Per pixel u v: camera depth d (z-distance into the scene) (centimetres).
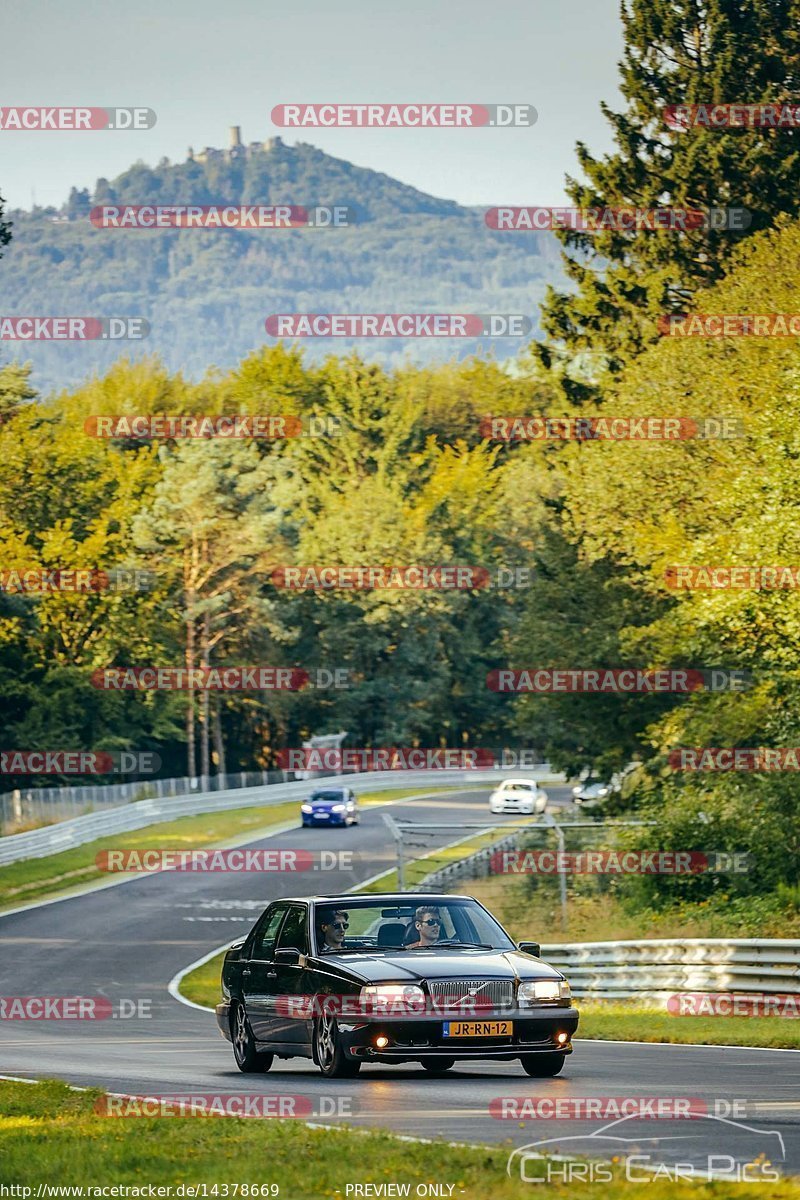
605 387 14925
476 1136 2692
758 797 8444
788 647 8756
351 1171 2358
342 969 3553
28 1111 3253
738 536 8975
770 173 15125
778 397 9175
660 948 6341
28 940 9581
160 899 11644
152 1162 2538
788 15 15912
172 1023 6103
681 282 15675
